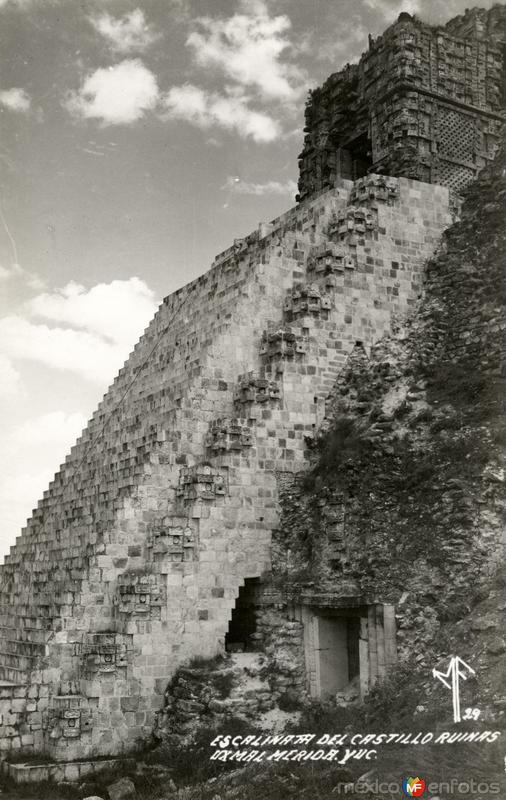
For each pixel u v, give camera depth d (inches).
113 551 1508.4
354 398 1678.2
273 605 1534.2
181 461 1594.5
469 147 2007.9
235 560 1545.3
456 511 1384.1
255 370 1678.2
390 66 1990.7
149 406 1808.6
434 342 1713.8
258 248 1893.5
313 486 1573.6
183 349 1843.0
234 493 1569.9
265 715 1395.2
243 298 1718.8
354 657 1455.5
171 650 1464.1
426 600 1343.5
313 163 2197.3
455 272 1801.2
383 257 1804.9
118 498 1557.6
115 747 1389.0
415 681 1259.8
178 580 1492.4
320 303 1717.5
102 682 1403.8
